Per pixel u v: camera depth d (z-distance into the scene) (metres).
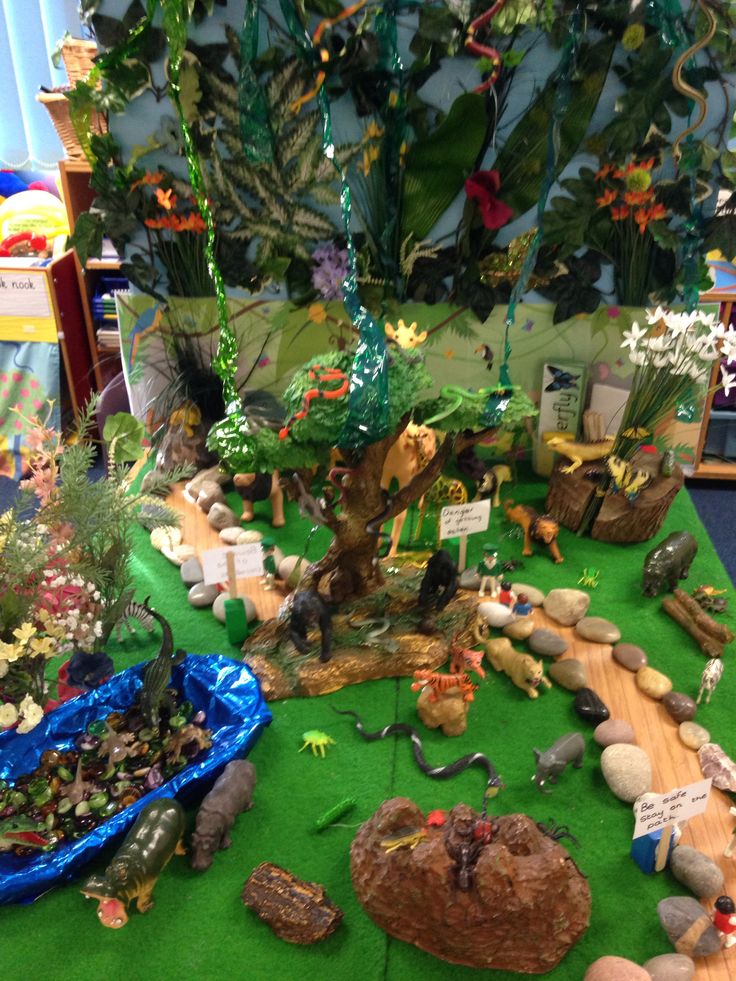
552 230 2.67
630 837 1.75
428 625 2.21
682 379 2.55
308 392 1.87
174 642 2.27
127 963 1.52
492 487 2.86
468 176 2.56
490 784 1.80
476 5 2.31
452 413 1.98
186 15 2.22
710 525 3.38
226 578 2.20
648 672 2.13
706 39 2.20
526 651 2.27
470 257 2.72
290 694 2.09
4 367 3.59
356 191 2.60
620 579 2.55
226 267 2.73
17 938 1.57
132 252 2.71
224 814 1.70
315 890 1.59
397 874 1.52
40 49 3.73
